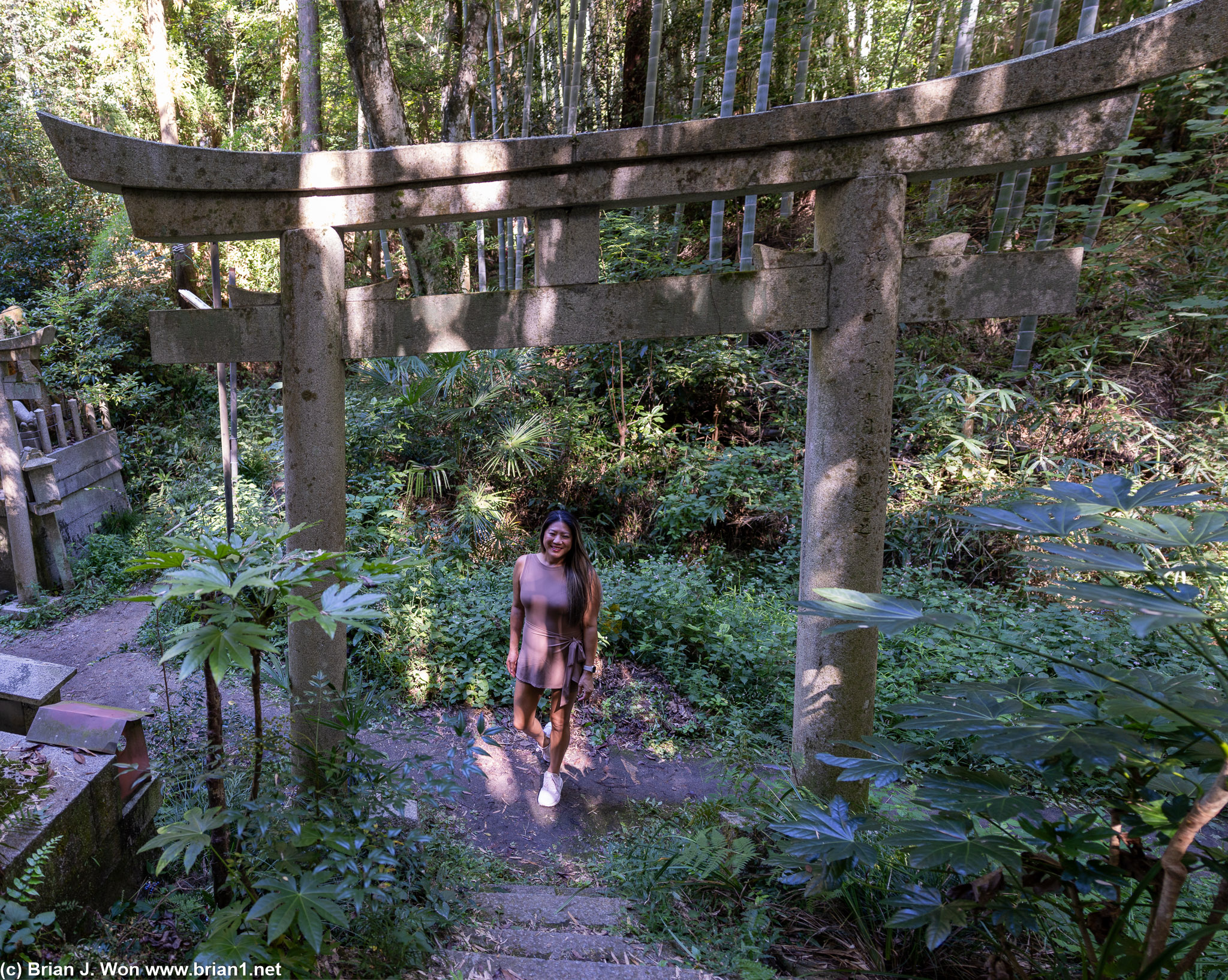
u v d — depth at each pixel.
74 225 9.37
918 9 6.95
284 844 1.74
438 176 2.29
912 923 1.55
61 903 1.79
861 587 2.38
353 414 6.99
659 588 4.90
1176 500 1.49
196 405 8.72
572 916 2.36
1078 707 1.56
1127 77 1.92
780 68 7.50
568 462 6.90
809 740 2.50
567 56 6.69
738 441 7.35
